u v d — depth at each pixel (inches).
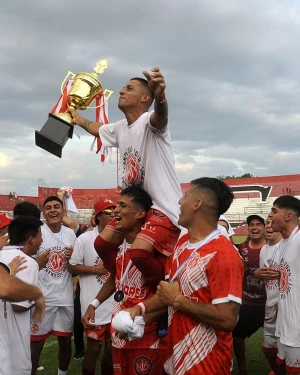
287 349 184.2
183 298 112.9
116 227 151.2
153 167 146.1
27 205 229.6
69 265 232.2
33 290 118.5
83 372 220.2
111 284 173.0
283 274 187.8
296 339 181.3
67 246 234.5
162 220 143.4
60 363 235.5
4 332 141.3
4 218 204.1
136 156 149.5
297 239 183.6
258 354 291.1
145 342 145.6
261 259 226.2
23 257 163.2
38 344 222.7
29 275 161.8
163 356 147.0
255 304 236.7
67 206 311.0
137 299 149.3
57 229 240.8
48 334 227.1
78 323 280.7
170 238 143.9
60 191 309.6
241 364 244.7
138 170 150.2
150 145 145.3
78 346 283.6
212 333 113.7
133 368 146.9
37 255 227.1
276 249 210.4
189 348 114.7
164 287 117.3
